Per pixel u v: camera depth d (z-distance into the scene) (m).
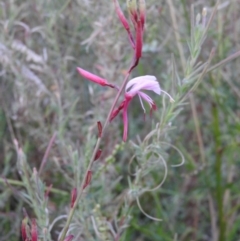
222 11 0.31
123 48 0.28
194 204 0.33
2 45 0.28
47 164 0.28
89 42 0.29
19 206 0.29
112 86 0.14
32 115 0.28
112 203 0.25
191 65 0.18
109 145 0.27
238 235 0.33
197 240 0.32
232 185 0.30
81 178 0.23
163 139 0.20
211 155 0.33
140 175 0.20
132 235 0.32
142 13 0.13
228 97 0.31
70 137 0.29
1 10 0.29
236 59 0.33
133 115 0.34
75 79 0.33
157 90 0.14
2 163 0.31
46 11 0.30
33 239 0.14
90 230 0.22
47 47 0.32
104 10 0.28
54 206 0.28
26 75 0.28
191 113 0.34
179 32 0.30
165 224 0.32
